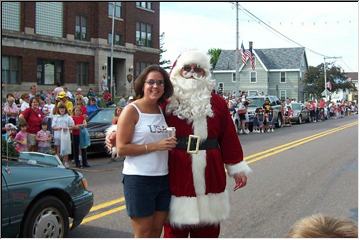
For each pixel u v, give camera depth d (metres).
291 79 63.97
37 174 5.38
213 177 3.85
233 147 4.00
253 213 7.32
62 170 5.82
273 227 6.57
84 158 12.54
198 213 3.77
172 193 3.82
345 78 63.81
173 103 3.89
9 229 4.89
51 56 33.19
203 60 3.92
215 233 3.96
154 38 44.00
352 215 7.08
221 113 3.96
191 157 3.80
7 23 30.09
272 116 26.25
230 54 66.69
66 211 5.65
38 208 5.25
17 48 30.67
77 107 12.66
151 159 3.76
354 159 13.48
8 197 4.89
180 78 3.92
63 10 34.25
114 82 39.78
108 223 6.71
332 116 45.00
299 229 2.30
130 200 3.78
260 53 64.94
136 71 41.62
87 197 6.05
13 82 30.58
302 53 65.06
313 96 62.38
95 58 36.97
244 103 24.14
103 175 10.97
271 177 10.50
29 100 14.78
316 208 7.63
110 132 4.04
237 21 30.73
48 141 12.11
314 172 11.21
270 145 17.58
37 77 32.34
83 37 36.22
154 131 3.79
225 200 3.94
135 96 3.95
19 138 11.51
